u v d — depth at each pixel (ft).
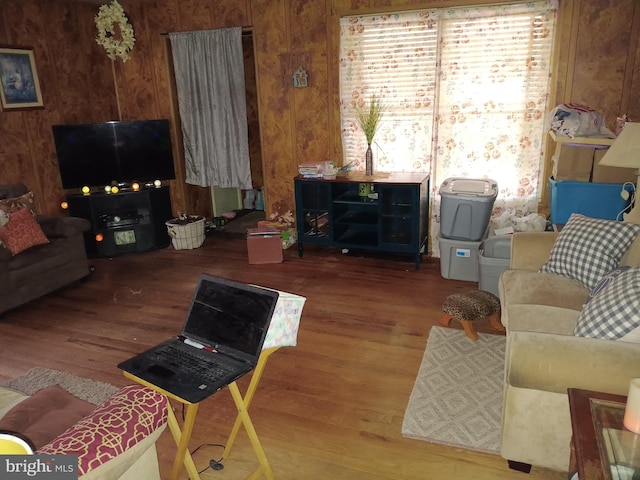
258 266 14.93
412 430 7.50
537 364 5.72
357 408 8.11
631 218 9.66
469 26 13.11
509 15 12.70
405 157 14.75
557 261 9.03
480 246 12.16
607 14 11.93
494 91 13.32
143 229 16.55
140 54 17.22
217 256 16.05
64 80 16.11
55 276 12.99
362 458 7.00
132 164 16.56
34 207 13.60
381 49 14.15
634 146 8.87
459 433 7.40
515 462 6.61
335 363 9.46
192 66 16.52
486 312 10.00
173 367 5.68
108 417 4.51
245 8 15.42
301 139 15.96
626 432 4.70
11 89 14.43
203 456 7.15
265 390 8.67
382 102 14.53
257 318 5.82
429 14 13.38
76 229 13.46
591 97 12.55
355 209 15.34
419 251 14.03
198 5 15.97
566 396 5.86
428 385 8.60
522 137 13.37
